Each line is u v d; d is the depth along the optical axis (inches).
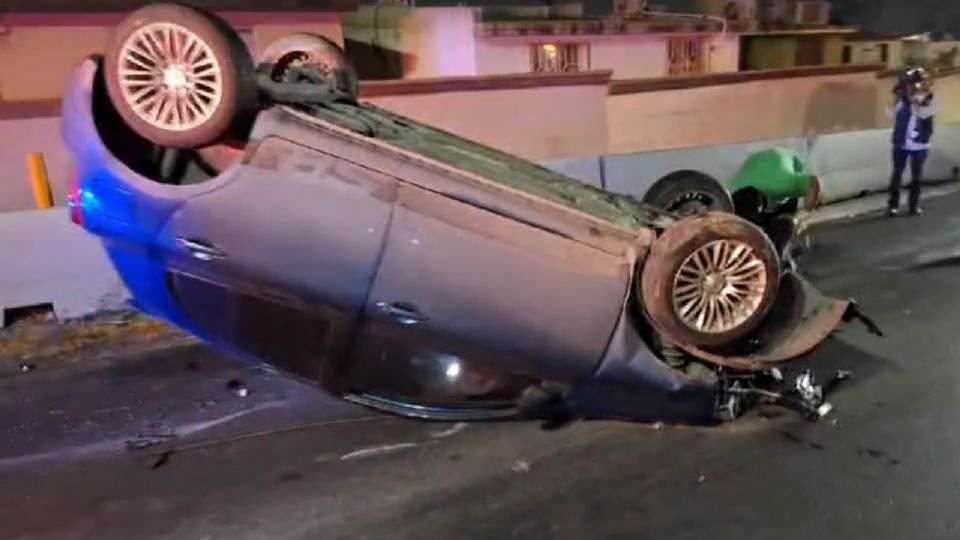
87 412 199.2
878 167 485.7
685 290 161.2
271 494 160.6
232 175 149.3
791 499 154.8
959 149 550.6
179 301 164.4
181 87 145.3
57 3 398.3
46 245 263.4
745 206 280.1
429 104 431.2
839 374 213.5
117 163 153.1
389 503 156.5
